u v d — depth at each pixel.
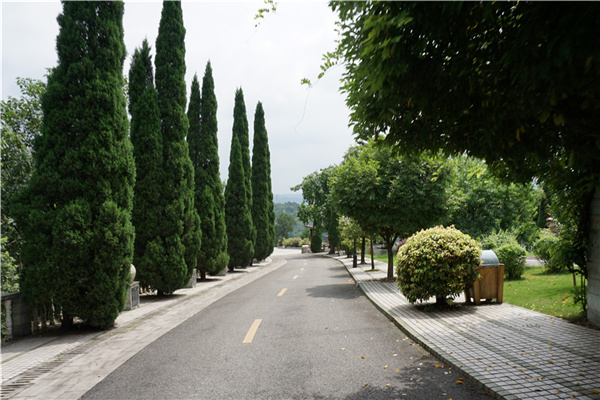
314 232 58.31
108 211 8.15
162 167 13.69
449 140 4.66
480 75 3.53
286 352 5.73
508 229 19.86
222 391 4.24
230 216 26.30
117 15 9.17
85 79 8.33
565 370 4.32
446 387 4.12
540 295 9.41
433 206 13.95
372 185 13.98
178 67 14.65
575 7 2.43
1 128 9.71
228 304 11.05
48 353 6.33
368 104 4.10
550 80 2.80
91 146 8.18
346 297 11.78
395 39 2.76
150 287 13.24
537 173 5.67
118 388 4.47
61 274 7.73
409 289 8.83
